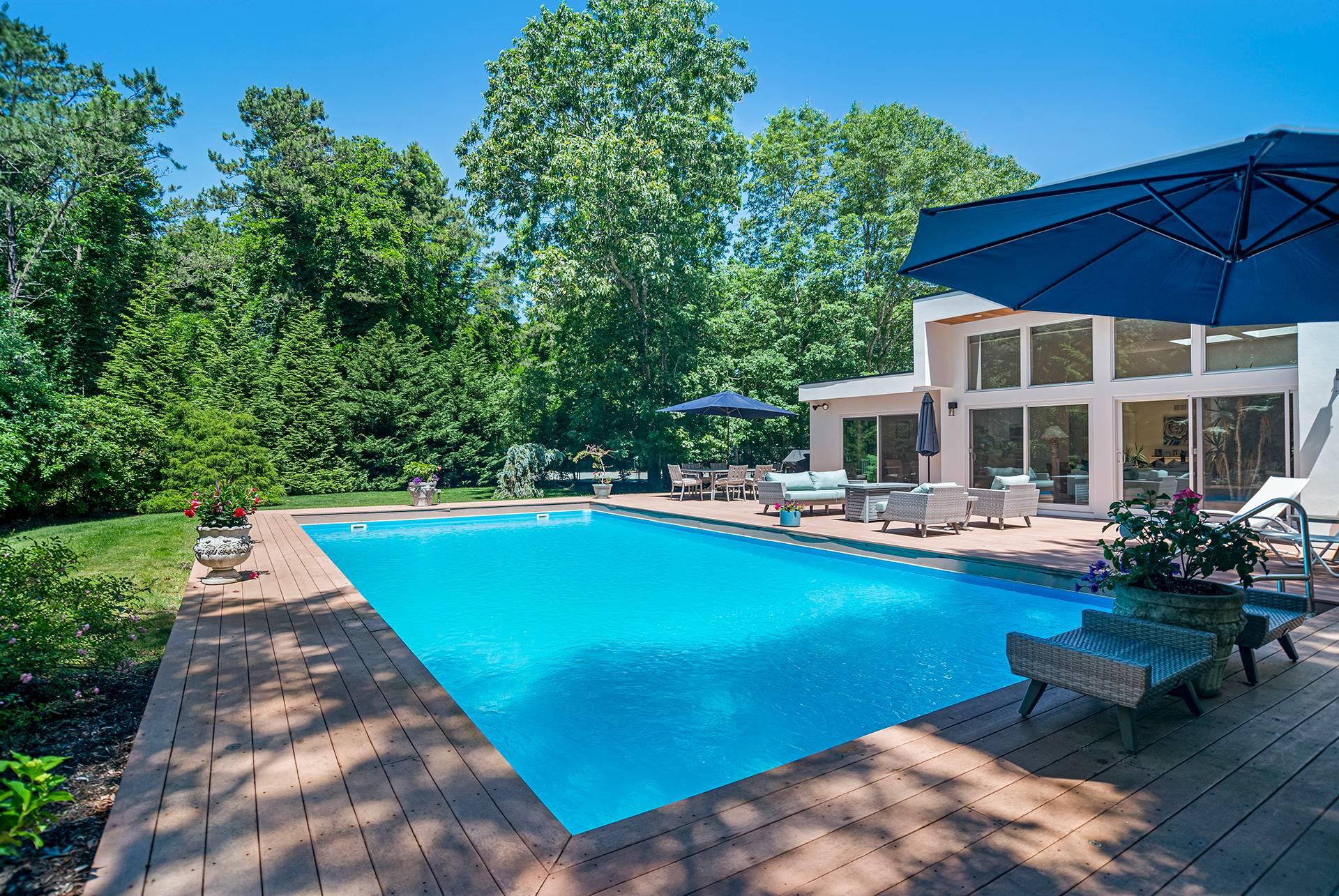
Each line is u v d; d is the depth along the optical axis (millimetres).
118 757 3396
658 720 4387
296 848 2418
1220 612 3680
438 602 7586
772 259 27141
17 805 2119
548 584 8578
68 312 16594
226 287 25625
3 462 12188
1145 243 3604
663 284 20562
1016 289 4035
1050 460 13781
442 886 2193
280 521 14031
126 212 16406
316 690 4125
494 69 22219
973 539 10094
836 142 28062
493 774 3012
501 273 29906
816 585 8453
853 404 17578
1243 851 2375
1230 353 11312
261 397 20328
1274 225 3268
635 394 21938
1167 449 12109
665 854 2373
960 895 2135
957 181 25125
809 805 2711
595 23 21516
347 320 25828
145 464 15617
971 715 3658
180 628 5590
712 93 22266
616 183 18875
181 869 2287
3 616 4129
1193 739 3301
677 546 11805
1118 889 2164
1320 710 3643
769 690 4887
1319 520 7180
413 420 21844
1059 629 6406
